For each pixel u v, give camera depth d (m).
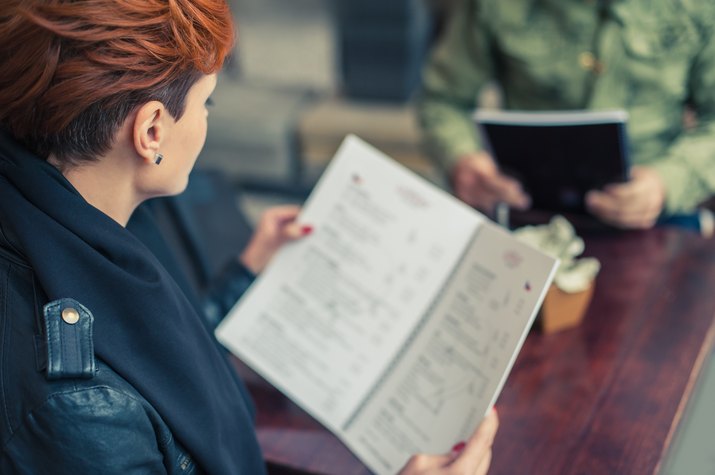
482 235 1.03
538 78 1.71
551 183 1.48
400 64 3.02
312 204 1.19
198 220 1.61
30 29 0.64
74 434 0.67
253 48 3.34
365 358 1.07
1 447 0.69
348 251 1.14
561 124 1.32
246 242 1.68
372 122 3.04
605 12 1.59
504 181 1.53
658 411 1.05
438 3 3.14
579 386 1.11
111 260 0.74
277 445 1.06
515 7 1.69
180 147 0.77
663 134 1.68
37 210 0.72
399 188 1.14
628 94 1.65
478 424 0.90
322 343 1.11
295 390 1.09
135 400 0.71
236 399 0.88
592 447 1.00
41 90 0.66
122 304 0.74
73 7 0.64
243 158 3.14
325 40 3.21
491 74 1.85
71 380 0.68
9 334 0.71
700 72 1.61
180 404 0.77
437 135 1.85
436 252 1.08
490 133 1.43
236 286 1.25
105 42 0.66
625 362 1.15
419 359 1.01
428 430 0.95
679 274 1.35
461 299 1.01
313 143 3.13
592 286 1.30
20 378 0.69
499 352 0.92
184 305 0.82
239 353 1.15
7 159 0.72
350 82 3.14
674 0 1.54
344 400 1.05
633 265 1.38
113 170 0.75
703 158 1.56
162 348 0.75
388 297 1.08
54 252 0.71
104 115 0.69
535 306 0.91
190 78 0.73
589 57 1.64
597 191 1.45
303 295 1.15
